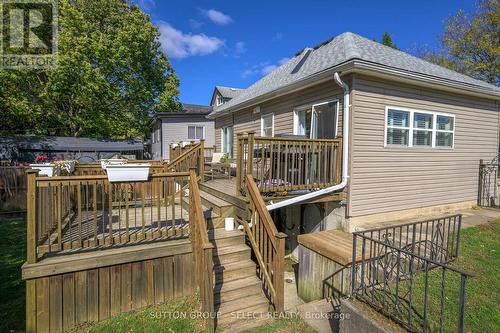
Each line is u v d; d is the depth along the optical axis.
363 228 5.87
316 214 6.93
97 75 16.55
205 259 3.33
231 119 11.58
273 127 8.51
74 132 19.91
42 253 3.49
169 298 3.99
